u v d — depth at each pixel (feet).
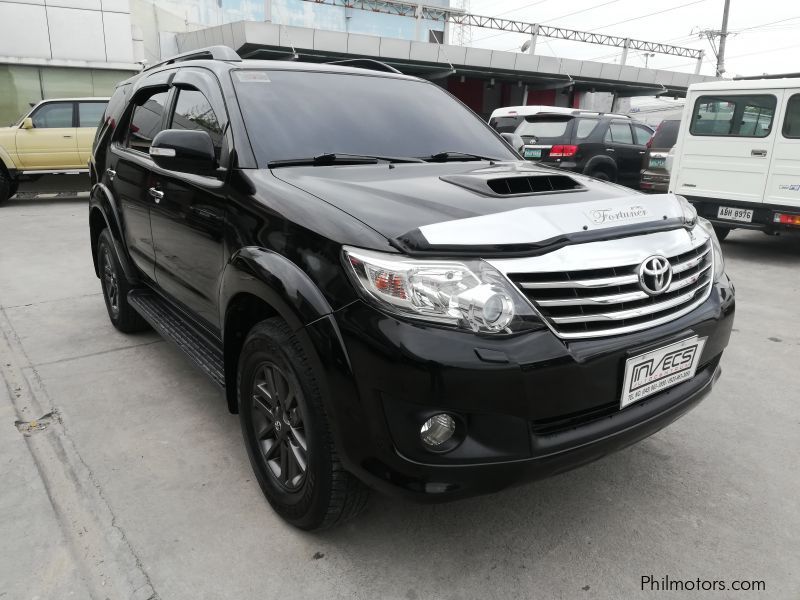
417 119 10.21
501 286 5.68
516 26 99.19
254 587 6.41
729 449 9.31
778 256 24.08
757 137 22.38
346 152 8.87
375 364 5.61
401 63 68.80
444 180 7.68
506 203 6.71
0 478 8.19
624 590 6.44
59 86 51.93
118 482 8.20
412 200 6.73
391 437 5.67
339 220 6.27
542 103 87.71
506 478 5.79
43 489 7.98
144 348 12.99
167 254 10.09
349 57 64.85
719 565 6.82
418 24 90.74
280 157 8.29
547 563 6.82
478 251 5.80
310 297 6.07
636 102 106.73
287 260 6.53
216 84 9.19
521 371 5.61
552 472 6.01
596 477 8.53
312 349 6.02
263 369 7.20
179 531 7.24
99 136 14.19
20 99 50.85
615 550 7.04
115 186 12.37
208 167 8.08
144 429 9.61
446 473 5.66
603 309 6.11
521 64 75.66
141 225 11.09
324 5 90.27
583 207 6.56
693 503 7.95
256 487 8.14
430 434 5.66
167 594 6.29
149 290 12.76
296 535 7.22
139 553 6.86
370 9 94.38
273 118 8.79
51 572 6.54
